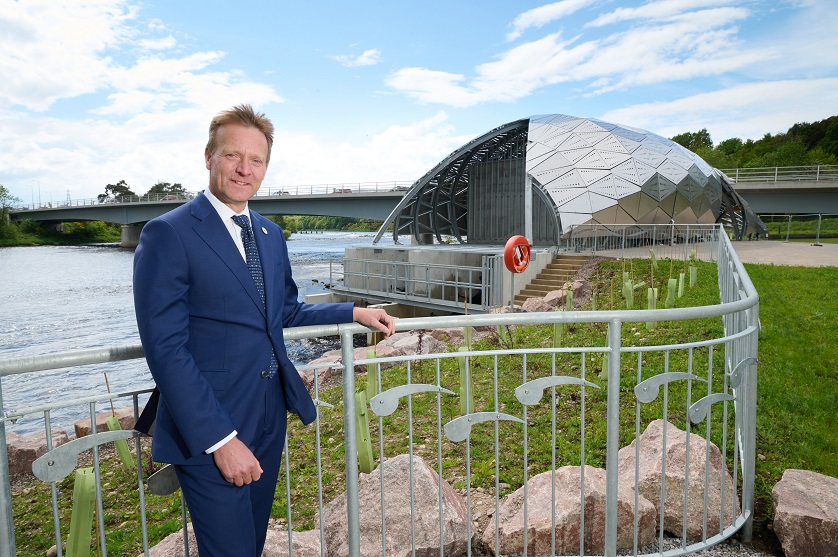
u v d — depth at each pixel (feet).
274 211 176.14
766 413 17.65
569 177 85.92
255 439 6.59
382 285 70.49
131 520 15.06
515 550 10.52
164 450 6.08
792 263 59.82
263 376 6.59
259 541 7.18
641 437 13.56
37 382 45.09
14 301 94.43
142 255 5.95
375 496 11.05
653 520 10.82
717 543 10.62
